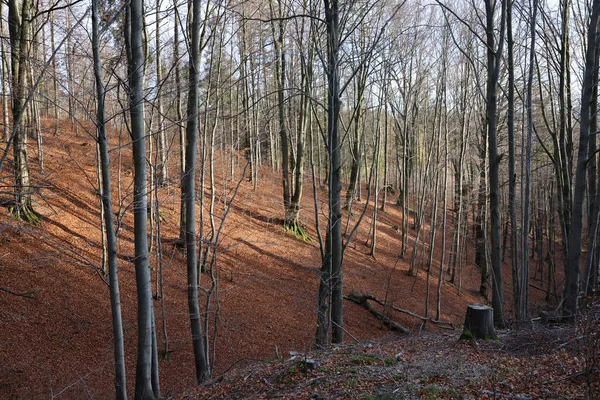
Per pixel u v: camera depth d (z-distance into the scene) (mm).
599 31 10148
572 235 9203
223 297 15055
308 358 6945
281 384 6219
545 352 6535
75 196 16750
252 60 19516
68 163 18312
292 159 23734
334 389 5676
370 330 15594
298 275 17953
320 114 28891
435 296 20406
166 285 14562
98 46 6438
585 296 6426
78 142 20797
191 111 9406
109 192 6723
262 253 18797
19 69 8594
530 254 31766
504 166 21875
